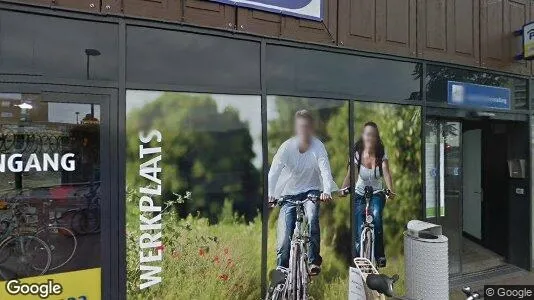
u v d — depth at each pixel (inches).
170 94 154.0
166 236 153.6
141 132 149.3
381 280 129.1
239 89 165.6
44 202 137.8
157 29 152.3
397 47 203.9
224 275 163.3
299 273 178.1
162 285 153.1
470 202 296.7
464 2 227.8
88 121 141.9
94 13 141.6
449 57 221.0
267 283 170.1
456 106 225.0
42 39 135.9
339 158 188.4
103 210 143.8
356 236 194.1
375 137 198.8
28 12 133.8
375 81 198.7
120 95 145.4
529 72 253.6
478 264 258.5
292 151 177.2
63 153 139.3
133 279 148.3
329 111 186.2
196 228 158.4
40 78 135.3
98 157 143.1
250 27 168.1
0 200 133.3
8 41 132.1
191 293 158.1
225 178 163.2
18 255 135.9
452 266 239.0
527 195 257.6
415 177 210.8
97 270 143.3
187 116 156.9
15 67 132.8
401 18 205.8
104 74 143.8
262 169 169.5
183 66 156.6
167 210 153.6
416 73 211.0
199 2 158.4
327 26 185.3
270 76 173.3
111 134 144.5
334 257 187.2
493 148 277.4
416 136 210.8
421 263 164.1
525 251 257.3
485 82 237.5
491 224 279.9
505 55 242.7
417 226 168.9
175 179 154.9
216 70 162.4
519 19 249.0
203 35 160.1
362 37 194.1
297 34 178.2
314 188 182.1
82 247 141.8
